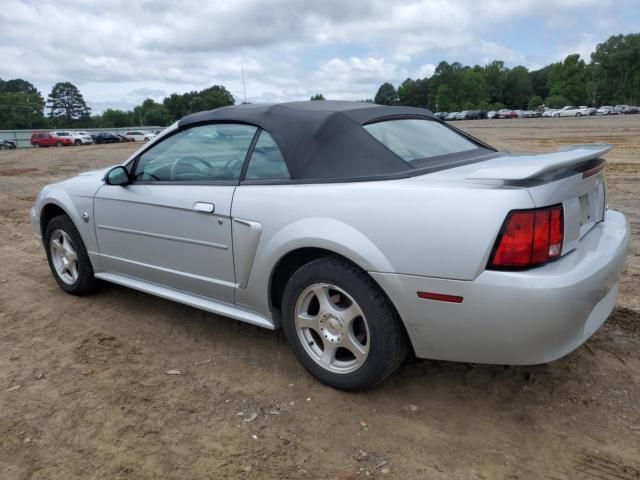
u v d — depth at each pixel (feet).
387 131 10.42
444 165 9.83
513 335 7.88
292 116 10.37
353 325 9.42
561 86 372.99
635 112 238.68
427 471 7.80
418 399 9.57
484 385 9.91
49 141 147.43
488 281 7.77
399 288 8.43
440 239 8.04
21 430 8.95
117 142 165.17
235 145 10.89
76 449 8.44
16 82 457.27
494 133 91.09
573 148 10.80
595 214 9.83
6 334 12.75
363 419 9.04
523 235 7.68
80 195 13.83
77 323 13.29
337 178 9.40
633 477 7.57
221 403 9.60
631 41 344.28
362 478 7.68
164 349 11.78
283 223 9.61
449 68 415.23
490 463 7.93
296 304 9.86
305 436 8.63
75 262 14.83
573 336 8.10
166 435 8.73
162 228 11.80
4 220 27.63
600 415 8.92
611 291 9.52
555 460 7.94
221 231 10.63
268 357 11.28
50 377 10.66
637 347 11.01
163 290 12.52
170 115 357.00
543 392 9.61
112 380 10.49
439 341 8.52
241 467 7.95
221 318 13.38
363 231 8.68
